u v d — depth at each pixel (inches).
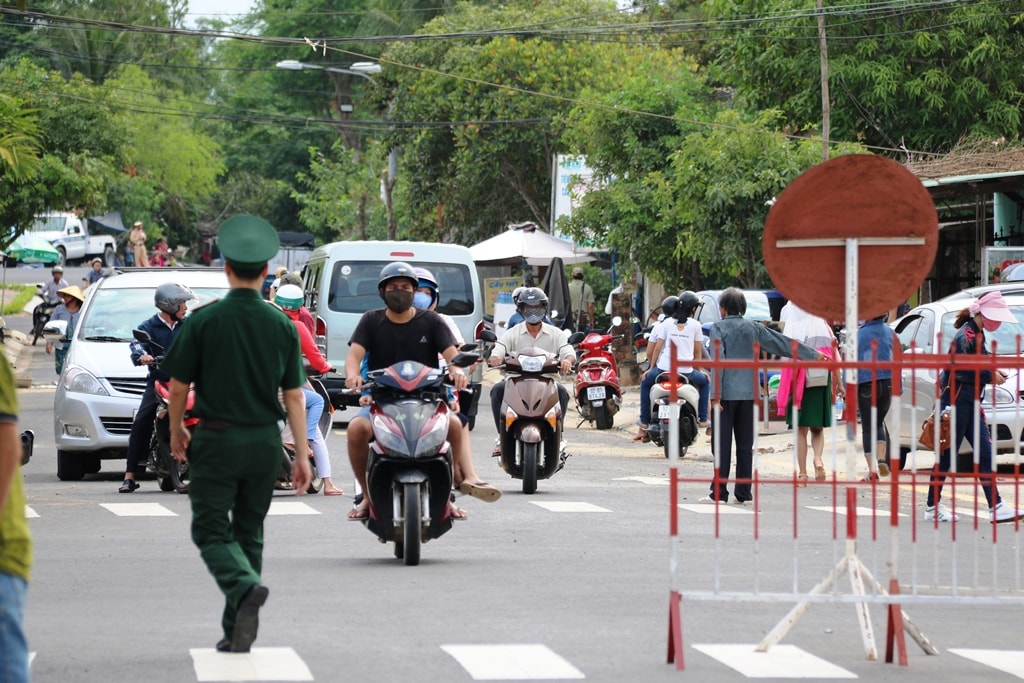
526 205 2977.4
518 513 863.1
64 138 2817.4
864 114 2218.3
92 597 588.1
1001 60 2153.1
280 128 5743.1
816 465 1039.0
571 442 1422.2
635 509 888.3
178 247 5615.2
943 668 482.3
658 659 483.5
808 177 497.4
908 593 518.9
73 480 1078.4
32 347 2711.6
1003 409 1023.6
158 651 485.7
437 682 446.6
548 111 2842.0
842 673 470.9
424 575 640.4
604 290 2805.1
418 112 2979.8
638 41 3105.3
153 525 807.7
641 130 2226.9
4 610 303.7
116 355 1080.8
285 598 582.9
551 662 474.3
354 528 797.9
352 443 672.4
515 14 2965.1
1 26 4667.8
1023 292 1156.5
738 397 933.2
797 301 500.1
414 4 3769.7
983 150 1829.5
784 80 2252.7
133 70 5157.5
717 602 595.2
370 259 1531.7
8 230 2406.5
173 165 5319.9
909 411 1093.1
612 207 2108.8
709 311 1628.9
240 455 469.4
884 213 496.7
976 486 519.2
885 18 2187.5
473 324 1552.7
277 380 477.4
